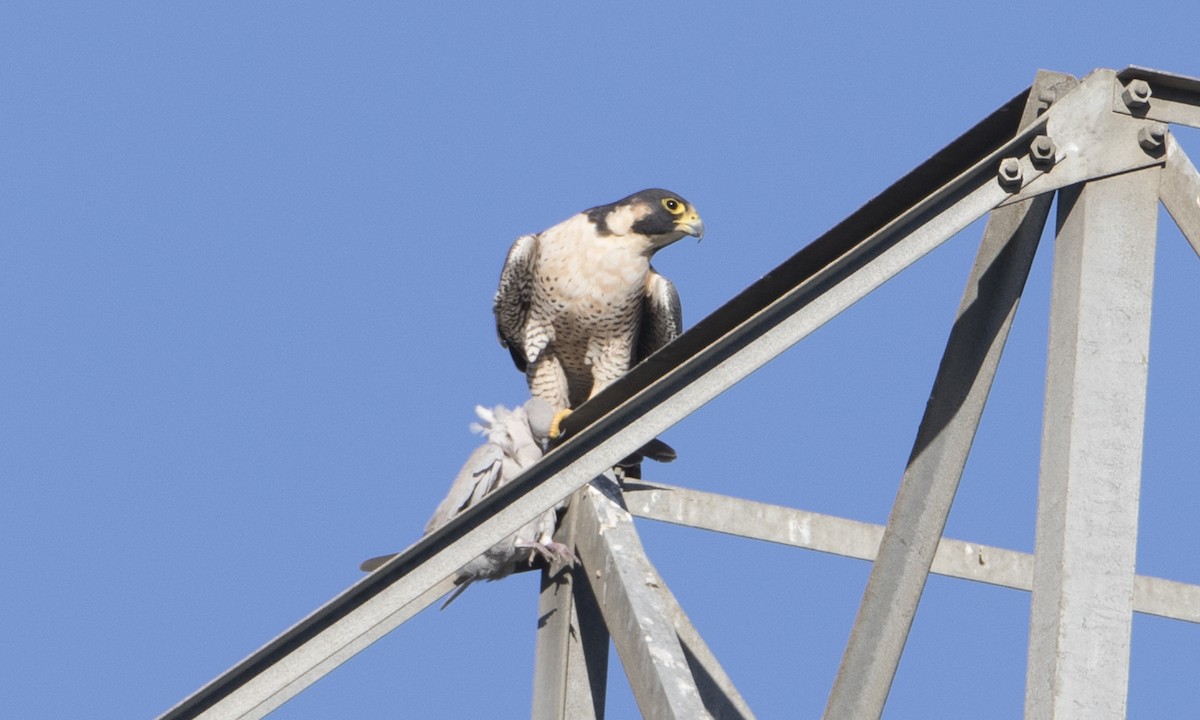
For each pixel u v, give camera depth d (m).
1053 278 9.20
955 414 10.11
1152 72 9.30
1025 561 13.90
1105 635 8.29
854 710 10.25
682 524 13.10
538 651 12.41
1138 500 8.52
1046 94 9.46
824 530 13.39
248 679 9.47
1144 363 8.79
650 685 10.08
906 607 10.15
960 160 9.62
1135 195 9.19
